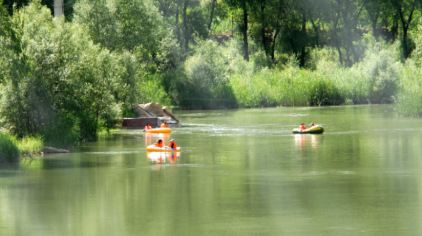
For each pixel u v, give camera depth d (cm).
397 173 6228
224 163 6875
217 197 5344
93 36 12106
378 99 15700
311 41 19138
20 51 7950
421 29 12575
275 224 4588
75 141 8288
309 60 19275
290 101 15138
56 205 5166
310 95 15225
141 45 13125
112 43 12219
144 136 9300
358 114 12469
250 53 19825
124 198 5347
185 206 5075
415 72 12581
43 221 4741
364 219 4684
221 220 4700
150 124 10481
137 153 7625
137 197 5372
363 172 6297
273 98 15088
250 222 4641
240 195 5403
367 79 15675
